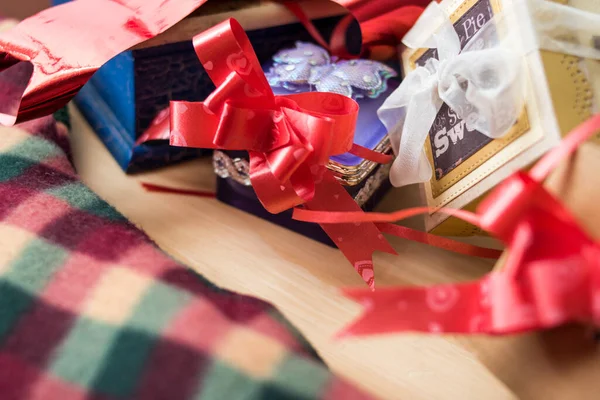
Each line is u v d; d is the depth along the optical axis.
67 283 0.32
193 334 0.30
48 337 0.30
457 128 0.37
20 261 0.32
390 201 0.43
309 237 0.41
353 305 0.37
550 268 0.27
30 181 0.36
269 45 0.44
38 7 0.51
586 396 0.29
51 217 0.34
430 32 0.40
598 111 0.33
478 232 0.39
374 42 0.44
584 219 0.30
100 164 0.44
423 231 0.41
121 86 0.42
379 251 0.41
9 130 0.39
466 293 0.29
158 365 0.29
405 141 0.38
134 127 0.42
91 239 0.34
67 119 0.45
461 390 0.34
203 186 0.44
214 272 0.38
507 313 0.28
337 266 0.39
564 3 0.35
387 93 0.40
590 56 0.34
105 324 0.30
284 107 0.35
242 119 0.35
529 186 0.28
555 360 0.30
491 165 0.35
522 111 0.34
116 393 0.29
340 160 0.37
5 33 0.39
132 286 0.32
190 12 0.38
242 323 0.31
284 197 0.36
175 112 0.36
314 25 0.44
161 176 0.44
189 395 0.29
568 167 0.31
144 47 0.39
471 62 0.34
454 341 0.36
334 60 0.42
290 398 0.29
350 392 0.29
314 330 0.36
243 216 0.42
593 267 0.27
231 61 0.35
